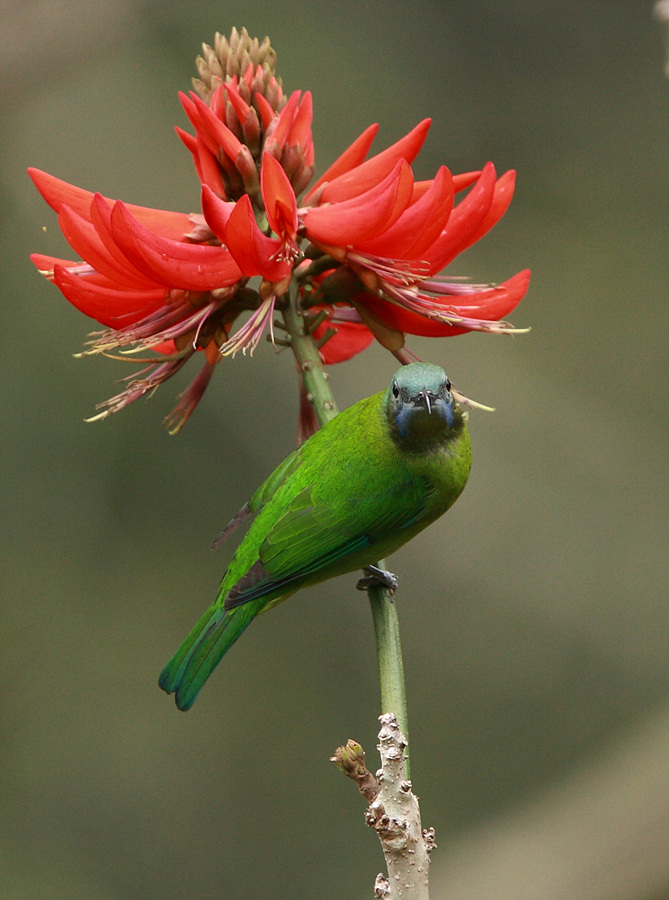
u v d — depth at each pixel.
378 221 4.87
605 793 10.56
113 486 12.16
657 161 13.87
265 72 5.54
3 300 11.86
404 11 14.05
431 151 13.89
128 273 5.11
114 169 12.59
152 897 11.77
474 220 5.16
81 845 11.64
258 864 11.91
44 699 11.89
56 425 11.92
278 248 4.92
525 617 12.26
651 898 9.50
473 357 12.84
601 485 12.53
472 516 12.45
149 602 12.12
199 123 5.38
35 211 12.16
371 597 4.83
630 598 12.15
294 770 12.39
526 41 14.23
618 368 12.99
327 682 12.69
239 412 12.46
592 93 14.13
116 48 12.86
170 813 12.02
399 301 5.14
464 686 12.10
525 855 10.27
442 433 6.07
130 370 11.95
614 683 12.01
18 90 12.27
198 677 5.68
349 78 13.63
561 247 13.62
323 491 5.98
